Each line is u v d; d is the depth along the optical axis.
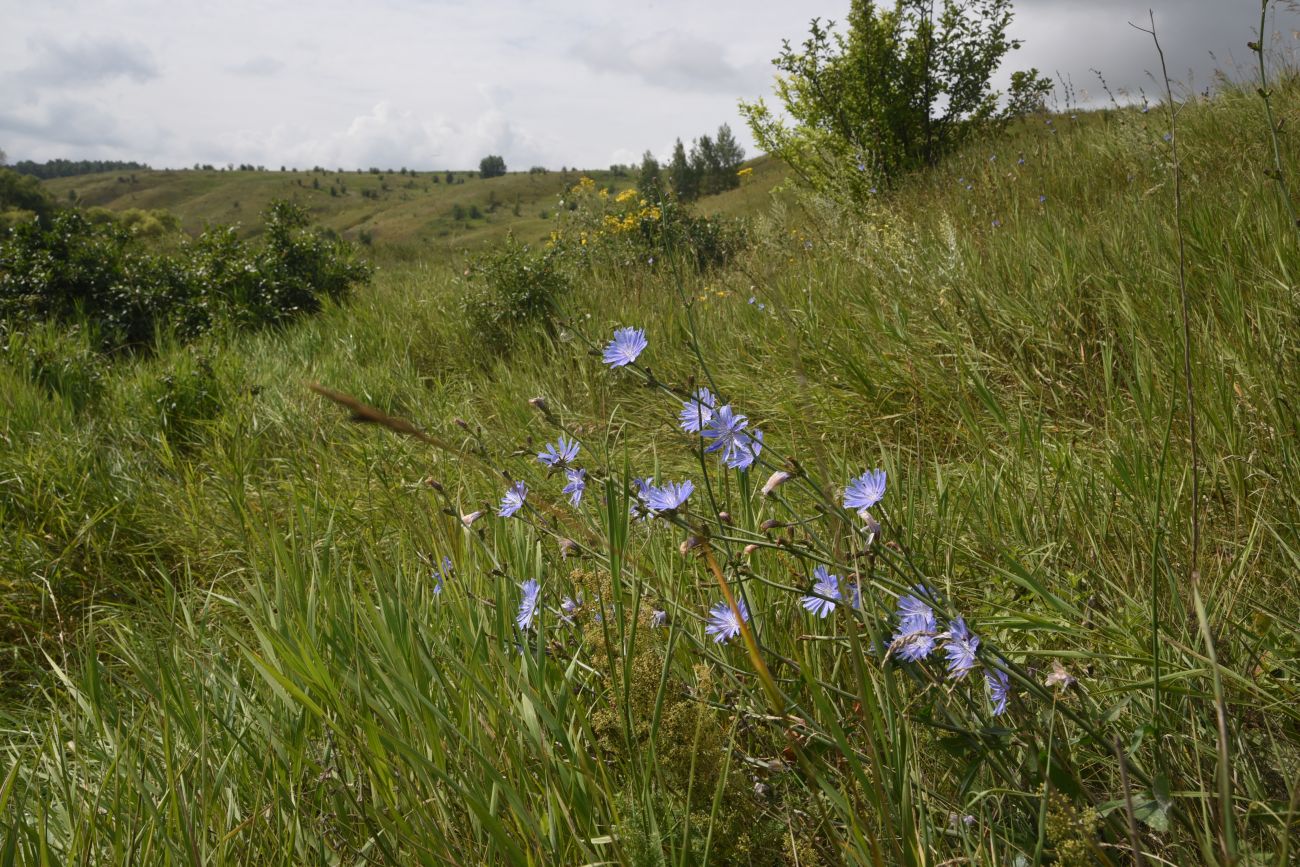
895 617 1.33
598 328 5.21
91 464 4.22
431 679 1.71
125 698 2.29
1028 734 1.27
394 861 1.36
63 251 8.23
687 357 4.60
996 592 1.91
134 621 2.93
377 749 1.48
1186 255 3.48
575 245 8.51
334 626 1.93
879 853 1.06
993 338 3.67
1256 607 1.61
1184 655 1.51
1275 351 2.62
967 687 1.45
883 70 9.28
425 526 2.79
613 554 1.42
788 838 1.40
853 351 3.93
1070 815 1.10
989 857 1.28
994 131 9.35
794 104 9.92
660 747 1.44
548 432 4.07
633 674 1.52
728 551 1.43
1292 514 2.02
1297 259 3.10
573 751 1.43
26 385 5.21
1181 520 2.08
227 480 3.95
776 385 3.99
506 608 1.83
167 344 7.54
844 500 1.29
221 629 2.58
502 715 1.53
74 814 1.64
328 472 3.91
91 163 187.12
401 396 5.14
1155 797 1.14
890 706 1.26
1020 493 2.31
